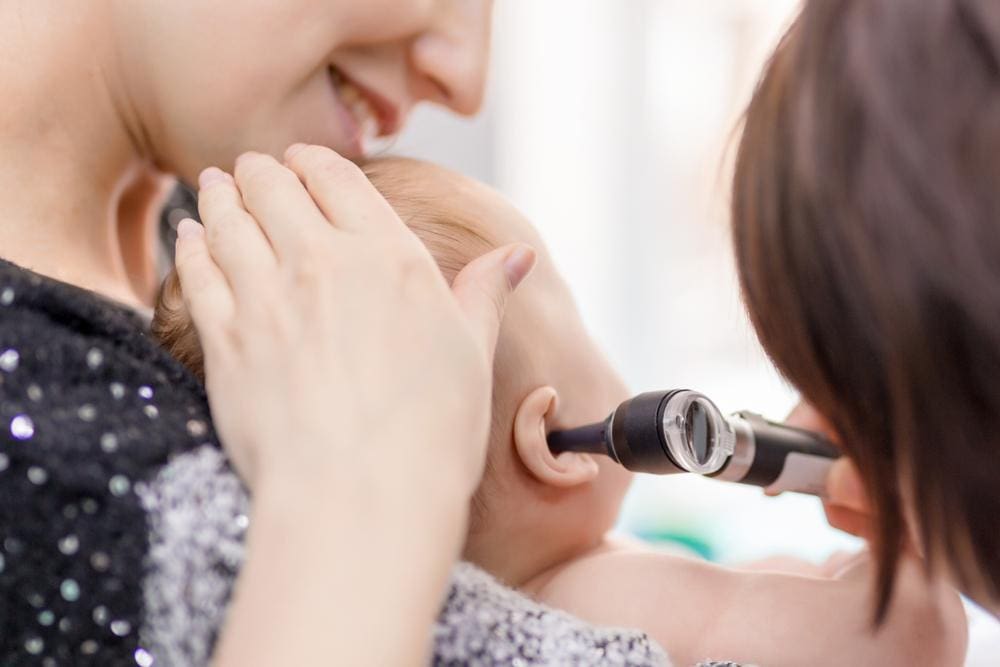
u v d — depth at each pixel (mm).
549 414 696
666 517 1464
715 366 1709
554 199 1717
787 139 522
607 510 727
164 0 660
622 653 562
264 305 541
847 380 529
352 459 502
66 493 537
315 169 586
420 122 1686
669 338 1740
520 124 1709
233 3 659
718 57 1675
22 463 536
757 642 665
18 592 536
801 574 718
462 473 512
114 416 549
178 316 646
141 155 721
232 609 494
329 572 487
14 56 664
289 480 503
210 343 547
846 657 660
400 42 705
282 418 516
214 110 678
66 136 679
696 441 619
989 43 484
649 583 688
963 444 503
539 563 722
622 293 1733
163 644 539
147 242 784
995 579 524
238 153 693
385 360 519
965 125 484
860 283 504
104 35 674
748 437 651
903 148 490
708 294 1709
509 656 555
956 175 483
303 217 560
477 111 745
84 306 572
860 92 501
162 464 546
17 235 662
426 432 510
